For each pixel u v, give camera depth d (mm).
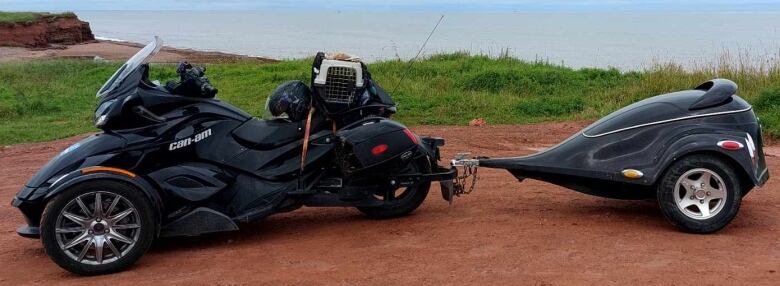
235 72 22484
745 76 15016
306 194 6039
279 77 20281
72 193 5219
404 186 6324
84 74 24828
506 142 11492
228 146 5918
